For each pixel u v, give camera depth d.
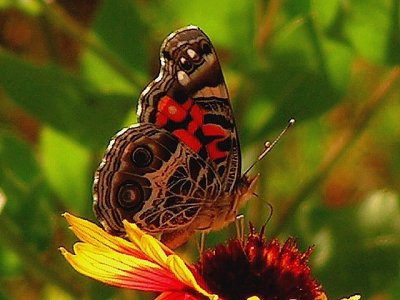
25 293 0.37
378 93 0.32
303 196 0.32
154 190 0.25
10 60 0.30
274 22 0.32
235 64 0.31
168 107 0.25
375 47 0.31
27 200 0.32
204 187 0.26
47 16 0.32
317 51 0.31
